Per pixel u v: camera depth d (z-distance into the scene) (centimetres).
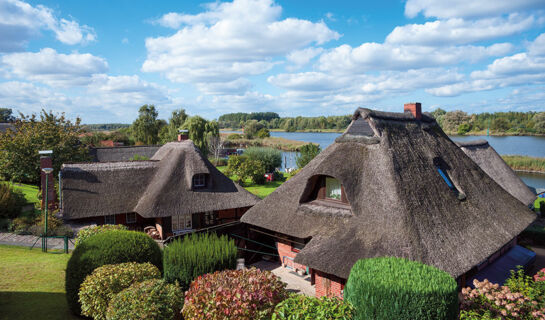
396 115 1465
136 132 7675
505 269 1346
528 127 13138
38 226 1869
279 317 665
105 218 2052
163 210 1881
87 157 2889
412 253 920
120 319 734
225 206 2050
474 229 1153
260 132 11550
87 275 890
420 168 1270
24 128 2688
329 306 657
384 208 1077
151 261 1052
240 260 1374
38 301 978
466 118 14150
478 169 1534
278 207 1416
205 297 737
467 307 764
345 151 1340
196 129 5966
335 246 1031
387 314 623
